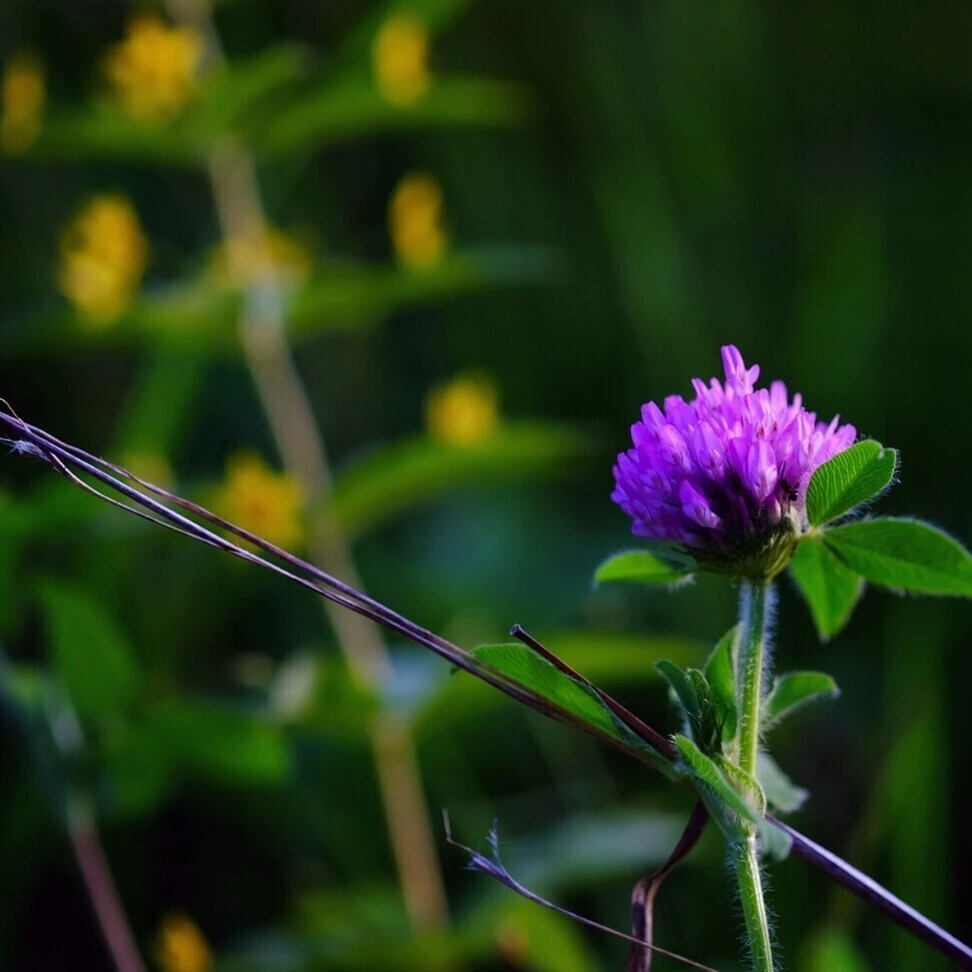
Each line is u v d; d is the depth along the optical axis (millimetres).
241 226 1098
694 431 605
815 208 1444
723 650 610
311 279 993
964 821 1043
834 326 1306
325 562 1013
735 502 603
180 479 1234
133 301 974
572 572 1309
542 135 1518
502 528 1343
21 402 1324
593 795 1114
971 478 1257
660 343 1335
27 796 1025
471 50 1529
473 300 1458
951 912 994
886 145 1521
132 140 1049
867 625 1186
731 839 595
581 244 1477
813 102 1543
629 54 1494
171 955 869
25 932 1052
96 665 756
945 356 1324
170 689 778
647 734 604
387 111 1059
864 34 1545
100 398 1352
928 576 611
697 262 1416
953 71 1534
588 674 901
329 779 1127
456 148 1517
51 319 965
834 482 601
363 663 1006
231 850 1104
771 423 607
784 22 1564
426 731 941
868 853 969
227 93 1014
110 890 784
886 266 1392
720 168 1469
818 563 628
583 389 1420
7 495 758
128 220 977
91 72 1392
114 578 1127
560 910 606
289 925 968
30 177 1413
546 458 993
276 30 1493
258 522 969
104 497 607
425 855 959
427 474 983
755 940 594
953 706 1090
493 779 1151
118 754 769
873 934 937
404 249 1049
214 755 775
